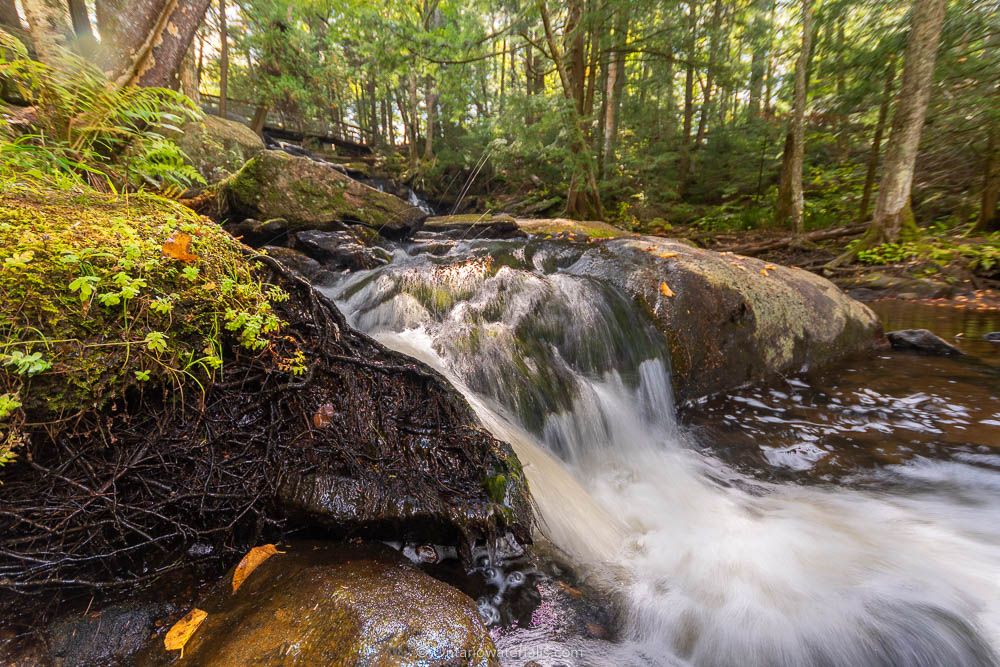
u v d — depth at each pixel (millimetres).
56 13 4172
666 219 18109
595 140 15953
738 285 4965
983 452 3414
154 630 1646
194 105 3201
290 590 1739
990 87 10047
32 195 2236
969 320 6883
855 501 3025
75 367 1673
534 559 2320
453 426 2422
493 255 5871
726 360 4645
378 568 1900
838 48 12500
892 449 3541
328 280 5504
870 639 2055
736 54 16938
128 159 3096
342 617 1595
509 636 1924
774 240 12875
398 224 7660
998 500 2955
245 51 18984
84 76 2949
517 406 3432
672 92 21891
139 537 1840
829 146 18125
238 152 9422
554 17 14633
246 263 2350
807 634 2072
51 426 1650
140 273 1907
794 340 5051
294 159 6789
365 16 11672
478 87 18594
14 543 1618
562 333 4172
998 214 10133
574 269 5586
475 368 3537
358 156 27078
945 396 4309
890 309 7836
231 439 2035
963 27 9992
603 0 12336
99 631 1600
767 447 3684
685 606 2188
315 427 2188
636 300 4715
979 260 8719
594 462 3582
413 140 25031
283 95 19812
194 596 1792
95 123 2953
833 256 11117
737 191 19312
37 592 1654
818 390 4586
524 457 2906
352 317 4320
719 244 13734
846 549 2594
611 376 4129
